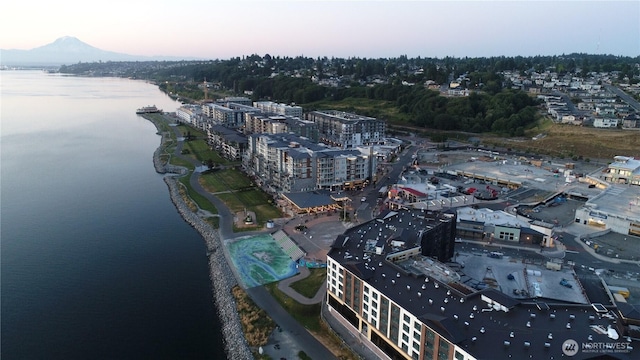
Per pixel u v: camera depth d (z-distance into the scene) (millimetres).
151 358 114562
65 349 116812
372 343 114438
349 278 119688
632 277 148625
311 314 130250
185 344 120688
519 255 166250
